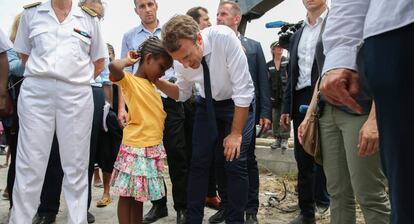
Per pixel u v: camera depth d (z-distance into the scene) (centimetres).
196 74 230
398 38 83
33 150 244
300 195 292
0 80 275
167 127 298
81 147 256
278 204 377
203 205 234
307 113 202
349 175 186
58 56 246
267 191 439
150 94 229
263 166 543
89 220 307
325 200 334
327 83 110
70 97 249
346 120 175
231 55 217
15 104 293
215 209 352
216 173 264
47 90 245
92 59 274
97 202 357
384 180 167
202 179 234
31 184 246
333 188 189
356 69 107
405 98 83
